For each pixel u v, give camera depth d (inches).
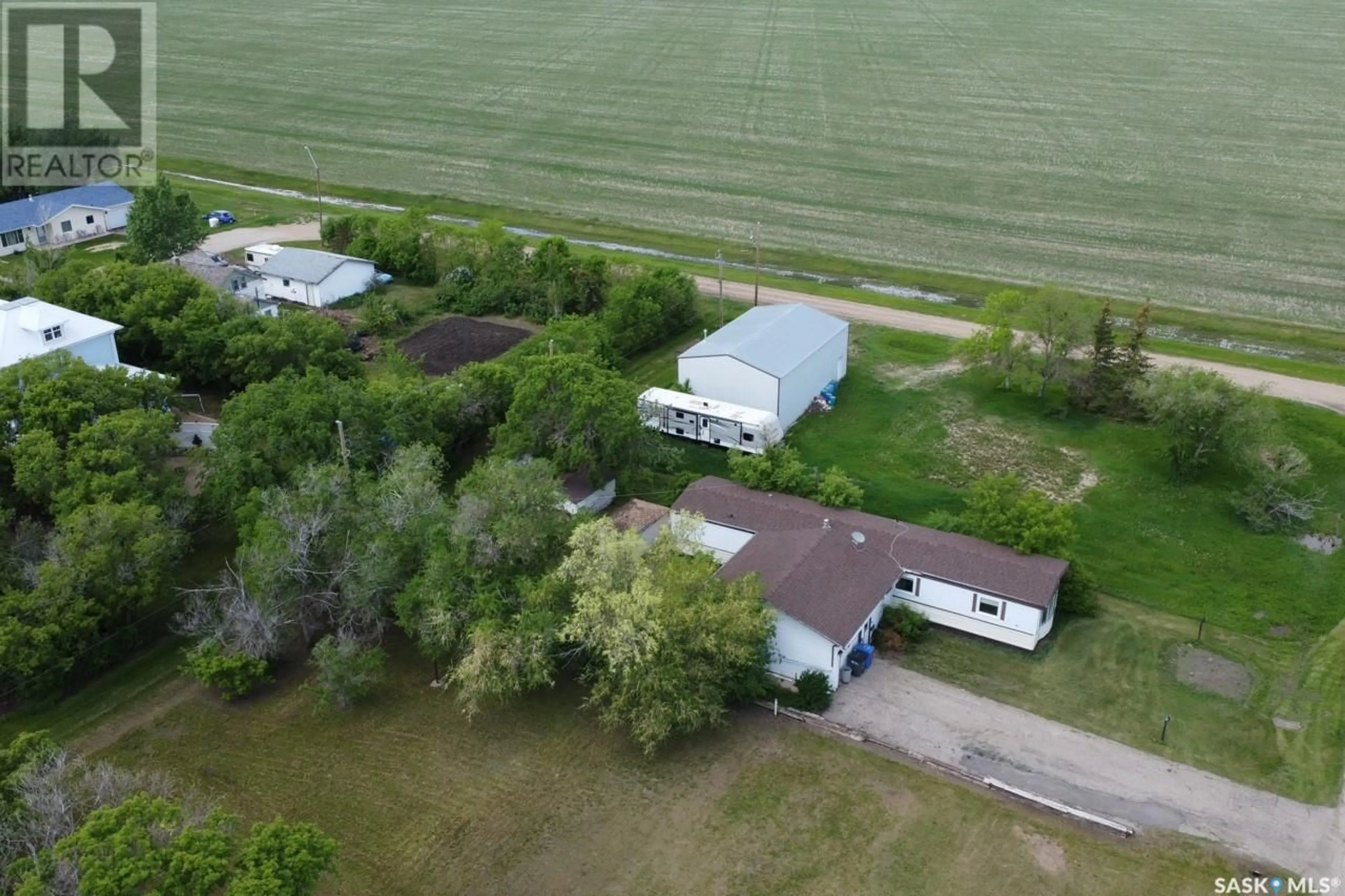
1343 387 2650.1
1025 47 6939.0
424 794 1502.2
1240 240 3737.7
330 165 4810.5
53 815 1168.2
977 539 1929.1
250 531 1779.0
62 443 1951.3
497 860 1392.7
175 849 1096.8
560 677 1724.9
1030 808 1470.2
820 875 1364.4
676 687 1501.0
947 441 2433.6
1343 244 3676.2
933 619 1854.1
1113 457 2354.8
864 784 1508.4
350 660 1633.9
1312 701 1662.2
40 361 2089.1
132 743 1589.6
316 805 1482.5
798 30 7642.7
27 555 1752.0
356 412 2059.5
